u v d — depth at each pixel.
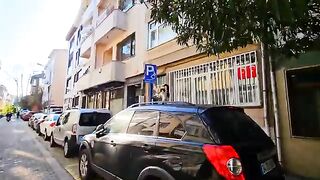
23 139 14.29
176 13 3.86
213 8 3.38
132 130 4.69
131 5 15.57
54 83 43.88
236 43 4.14
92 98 21.03
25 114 39.31
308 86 6.47
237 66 8.16
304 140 6.31
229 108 3.95
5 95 72.94
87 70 22.53
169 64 11.27
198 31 4.19
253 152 3.33
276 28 3.59
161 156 3.72
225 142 3.24
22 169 7.23
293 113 6.66
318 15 3.78
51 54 47.66
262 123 7.28
